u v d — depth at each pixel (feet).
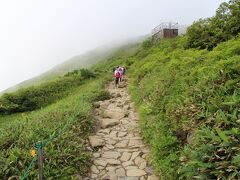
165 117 30.99
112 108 51.03
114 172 25.63
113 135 35.81
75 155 26.18
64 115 38.11
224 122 20.80
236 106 21.94
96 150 30.94
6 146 27.50
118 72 82.48
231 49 37.52
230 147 17.57
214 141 18.94
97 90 66.18
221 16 60.49
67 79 102.89
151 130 31.63
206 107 24.79
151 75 58.08
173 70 43.37
